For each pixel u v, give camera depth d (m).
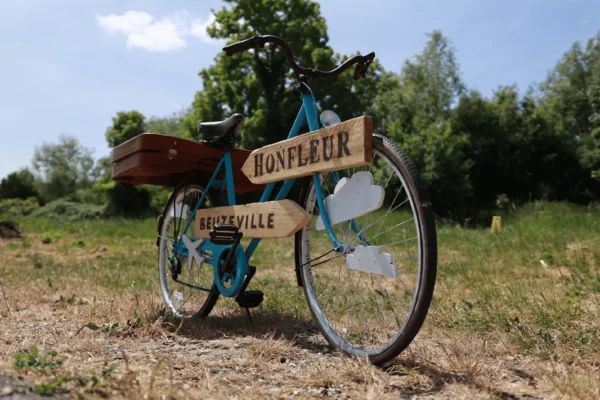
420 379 2.19
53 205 39.69
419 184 2.24
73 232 16.09
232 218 3.21
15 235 13.58
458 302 4.00
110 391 1.81
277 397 1.97
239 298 3.07
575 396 1.98
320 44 28.66
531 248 7.48
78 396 1.74
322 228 2.77
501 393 2.03
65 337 2.78
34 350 2.18
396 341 2.28
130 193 38.69
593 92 31.17
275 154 2.91
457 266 6.21
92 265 7.34
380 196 2.39
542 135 30.14
